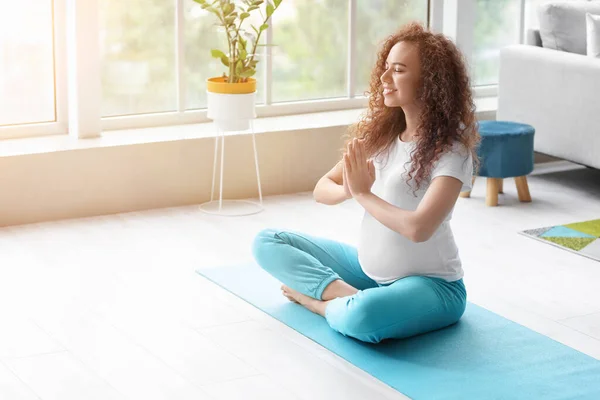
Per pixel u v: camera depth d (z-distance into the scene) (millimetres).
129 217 5137
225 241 4742
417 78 3365
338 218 5184
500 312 3852
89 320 3717
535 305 3936
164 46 5684
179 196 5379
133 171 5223
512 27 6664
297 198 5566
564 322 3768
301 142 5648
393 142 3541
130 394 3098
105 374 3246
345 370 3301
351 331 3457
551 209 5359
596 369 3312
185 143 5324
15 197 4957
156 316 3766
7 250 4543
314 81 6172
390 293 3434
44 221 5047
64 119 5492
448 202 3293
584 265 4445
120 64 5586
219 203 5262
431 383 3180
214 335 3586
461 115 3367
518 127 5457
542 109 5770
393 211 3316
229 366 3320
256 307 3865
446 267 3549
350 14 6172
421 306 3463
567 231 4918
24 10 5309
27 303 3877
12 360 3344
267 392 3123
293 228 4984
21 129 5379
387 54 3502
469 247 4664
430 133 3346
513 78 5938
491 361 3359
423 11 6414
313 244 3828
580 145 5559
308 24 6059
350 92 6293
